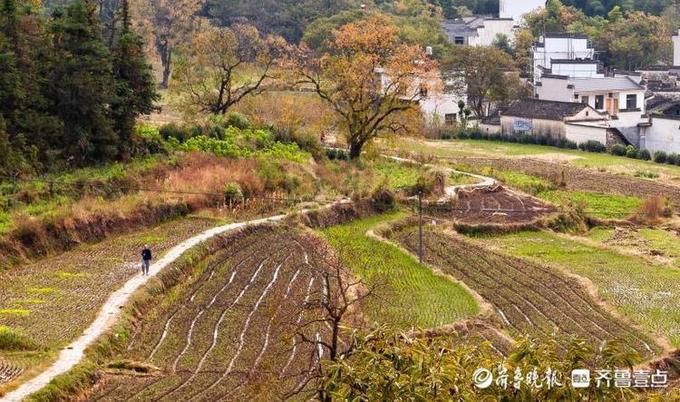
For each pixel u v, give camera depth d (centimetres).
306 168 6594
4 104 5234
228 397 2908
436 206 6150
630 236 5816
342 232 5388
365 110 7206
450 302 4131
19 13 5544
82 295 3759
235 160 6197
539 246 5462
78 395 2936
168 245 4584
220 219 5219
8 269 4125
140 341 3422
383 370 1772
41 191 4912
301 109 7562
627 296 4416
